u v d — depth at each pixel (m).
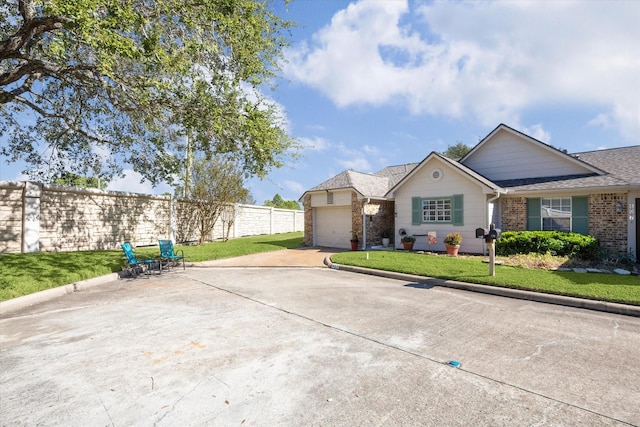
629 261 10.84
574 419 2.82
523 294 7.13
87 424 2.72
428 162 15.23
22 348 4.37
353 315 5.91
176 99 9.42
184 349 4.32
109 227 14.55
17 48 7.80
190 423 2.73
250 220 25.69
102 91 11.08
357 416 2.84
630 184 11.12
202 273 10.70
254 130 9.57
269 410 2.92
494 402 3.07
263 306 6.54
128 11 6.52
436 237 15.00
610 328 5.17
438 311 6.16
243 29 8.77
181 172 13.96
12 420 2.78
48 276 8.44
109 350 4.29
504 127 15.63
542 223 13.55
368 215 17.27
